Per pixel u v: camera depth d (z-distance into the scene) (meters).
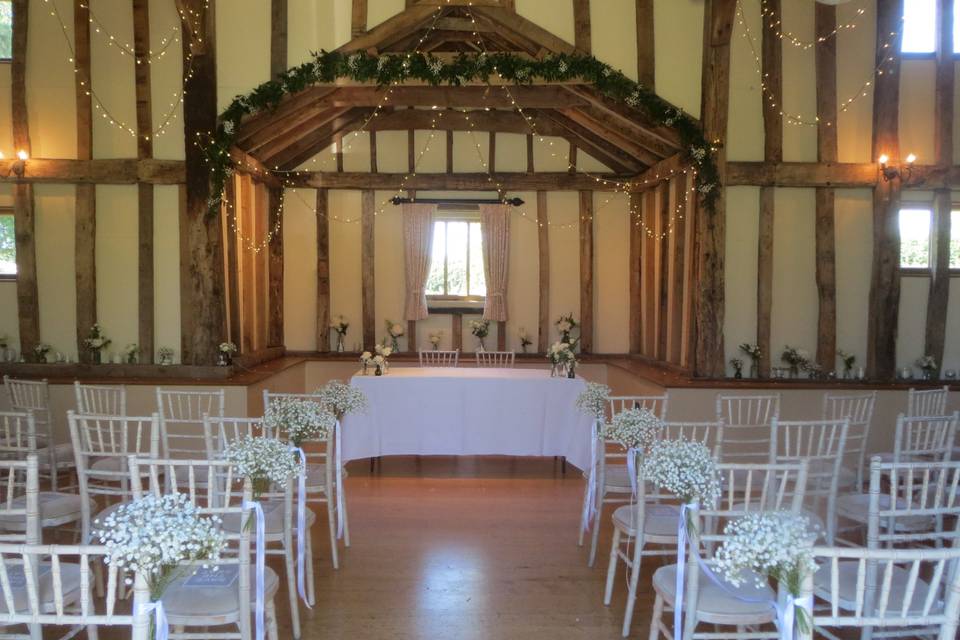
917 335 6.22
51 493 3.47
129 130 5.95
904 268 6.20
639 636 2.94
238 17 5.74
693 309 6.27
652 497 3.27
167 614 2.22
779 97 5.93
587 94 5.95
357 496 4.89
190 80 5.76
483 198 8.31
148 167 5.95
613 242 8.32
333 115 6.88
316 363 8.12
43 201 6.08
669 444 2.48
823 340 6.11
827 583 2.45
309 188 8.18
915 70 6.02
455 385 5.60
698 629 2.97
